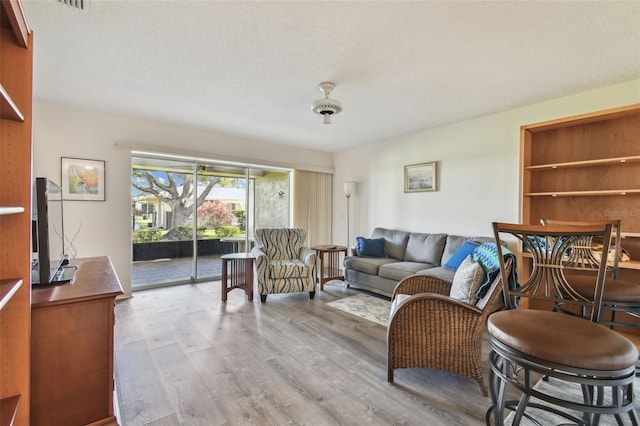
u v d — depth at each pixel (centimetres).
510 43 209
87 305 143
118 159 375
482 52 221
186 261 459
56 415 136
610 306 176
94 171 359
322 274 421
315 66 245
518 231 140
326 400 177
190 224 462
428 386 192
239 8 175
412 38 204
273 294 385
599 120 275
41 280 156
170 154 412
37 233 155
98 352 145
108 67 249
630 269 258
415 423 158
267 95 308
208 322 297
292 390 187
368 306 351
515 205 345
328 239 590
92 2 169
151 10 177
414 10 175
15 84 120
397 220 479
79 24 190
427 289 252
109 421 146
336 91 296
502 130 355
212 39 208
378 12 178
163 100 324
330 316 317
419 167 443
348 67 246
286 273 370
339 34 200
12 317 118
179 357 227
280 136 476
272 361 222
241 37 205
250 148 492
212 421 159
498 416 123
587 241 203
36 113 324
